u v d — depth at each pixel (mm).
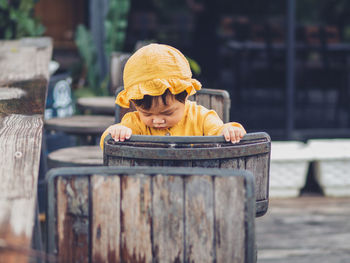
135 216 1147
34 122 1679
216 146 1415
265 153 1494
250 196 1130
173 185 1140
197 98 2252
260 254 3393
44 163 3188
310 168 4934
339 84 6918
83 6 7547
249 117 6629
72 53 7488
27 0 4512
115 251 1154
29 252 920
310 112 7012
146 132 1689
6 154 1345
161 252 1154
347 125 6383
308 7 6797
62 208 1146
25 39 3770
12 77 2453
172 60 1525
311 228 3904
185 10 6906
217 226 1143
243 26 7035
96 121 3068
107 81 5023
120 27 5145
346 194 4723
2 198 1084
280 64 7047
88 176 1142
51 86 3898
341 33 6828
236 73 7055
